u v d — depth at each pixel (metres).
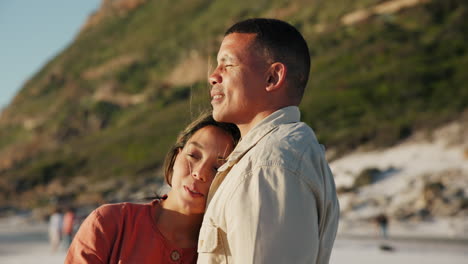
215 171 2.50
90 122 78.56
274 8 80.25
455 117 40.47
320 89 53.59
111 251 2.41
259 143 2.17
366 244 22.30
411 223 28.81
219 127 2.56
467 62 50.94
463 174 32.28
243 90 2.33
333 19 71.19
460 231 26.48
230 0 91.50
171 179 2.71
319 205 2.11
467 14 59.78
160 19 99.69
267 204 1.96
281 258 1.91
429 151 36.56
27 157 73.94
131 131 64.88
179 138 2.65
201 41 82.88
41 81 99.69
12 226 42.66
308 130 2.23
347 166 37.75
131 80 84.38
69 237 24.12
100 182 53.03
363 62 56.81
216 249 2.13
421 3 65.12
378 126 42.03
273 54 2.33
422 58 54.00
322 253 2.22
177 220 2.49
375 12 67.62
